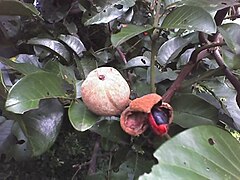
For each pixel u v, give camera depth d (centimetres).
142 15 40
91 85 26
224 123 34
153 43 29
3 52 41
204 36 33
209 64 37
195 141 19
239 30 27
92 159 38
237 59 26
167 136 26
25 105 25
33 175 43
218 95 33
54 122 29
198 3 29
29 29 41
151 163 32
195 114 30
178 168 18
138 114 25
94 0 35
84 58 35
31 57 37
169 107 25
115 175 32
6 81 31
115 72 26
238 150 20
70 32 40
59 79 28
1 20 41
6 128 35
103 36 44
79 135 43
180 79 30
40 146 29
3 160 41
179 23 26
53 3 42
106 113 26
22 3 29
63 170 44
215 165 19
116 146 35
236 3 29
